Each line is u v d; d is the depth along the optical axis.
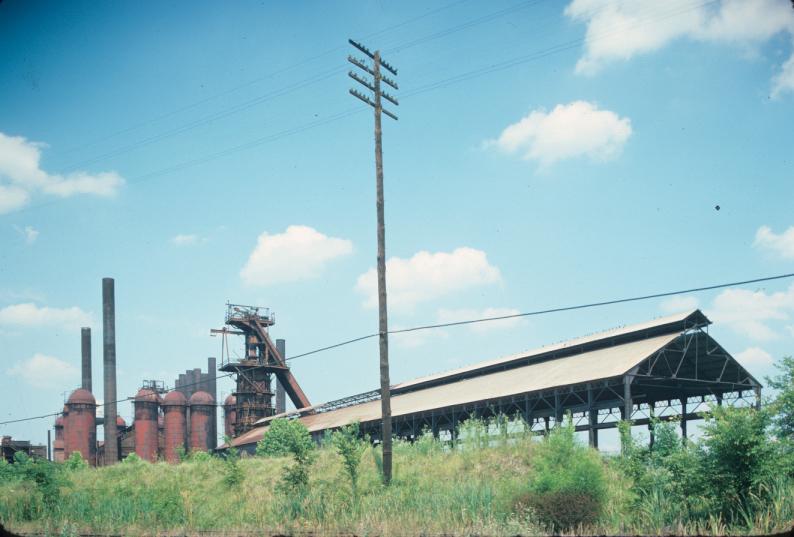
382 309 27.69
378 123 28.75
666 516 16.73
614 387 44.25
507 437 29.59
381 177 28.66
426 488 24.59
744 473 16.09
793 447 16.97
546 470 19.47
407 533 17.09
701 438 17.02
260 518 24.03
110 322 87.75
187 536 19.83
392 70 29.45
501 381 49.44
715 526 14.79
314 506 23.48
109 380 86.44
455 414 50.00
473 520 18.17
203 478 34.91
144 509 26.31
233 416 103.81
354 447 27.70
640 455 19.67
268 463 36.25
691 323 41.28
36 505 27.75
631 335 44.69
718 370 44.91
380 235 28.25
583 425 40.66
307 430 62.06
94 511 26.30
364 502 23.44
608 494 19.02
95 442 91.56
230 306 89.00
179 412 92.81
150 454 91.25
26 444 86.69
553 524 17.05
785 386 21.17
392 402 61.50
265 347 88.94
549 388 40.91
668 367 42.78
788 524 14.25
